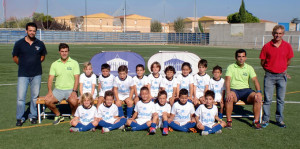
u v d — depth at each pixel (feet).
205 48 92.99
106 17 166.91
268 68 14.94
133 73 25.68
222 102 15.84
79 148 11.91
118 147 12.05
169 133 13.96
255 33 106.22
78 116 14.30
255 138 13.34
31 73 15.08
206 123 14.24
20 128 14.49
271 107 19.15
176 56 23.48
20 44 14.78
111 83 16.99
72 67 15.70
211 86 17.21
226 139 13.17
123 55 25.79
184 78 17.28
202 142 12.76
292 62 48.75
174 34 132.67
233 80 16.17
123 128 14.33
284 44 14.74
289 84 28.02
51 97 15.02
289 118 16.55
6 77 29.73
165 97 14.47
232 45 113.91
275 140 13.10
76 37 113.60
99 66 25.57
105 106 14.43
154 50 77.82
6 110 17.74
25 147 11.98
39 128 14.52
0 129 14.26
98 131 14.10
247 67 15.85
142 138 13.19
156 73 17.42
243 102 15.85
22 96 14.88
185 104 14.56
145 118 14.71
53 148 11.90
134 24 181.37
